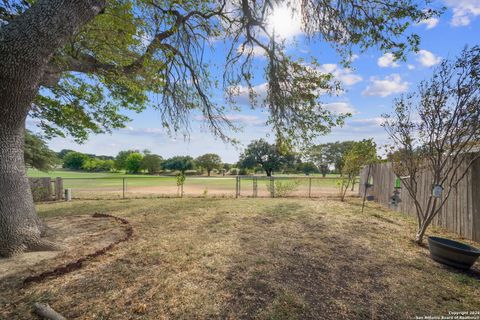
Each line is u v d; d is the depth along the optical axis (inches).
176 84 251.9
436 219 219.1
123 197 402.6
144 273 115.9
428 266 130.3
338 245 161.5
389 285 108.5
